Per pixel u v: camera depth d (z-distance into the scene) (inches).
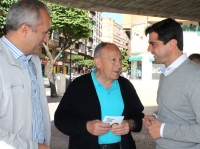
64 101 112.6
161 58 96.3
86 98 108.6
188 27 1237.1
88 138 105.1
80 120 106.0
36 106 87.9
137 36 1378.0
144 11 383.6
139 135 261.6
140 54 1368.1
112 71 107.5
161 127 91.3
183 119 90.3
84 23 671.8
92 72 115.3
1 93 73.0
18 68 79.6
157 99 101.9
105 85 112.0
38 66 98.4
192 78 86.1
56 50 1640.0
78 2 332.5
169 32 92.7
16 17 79.2
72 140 112.2
